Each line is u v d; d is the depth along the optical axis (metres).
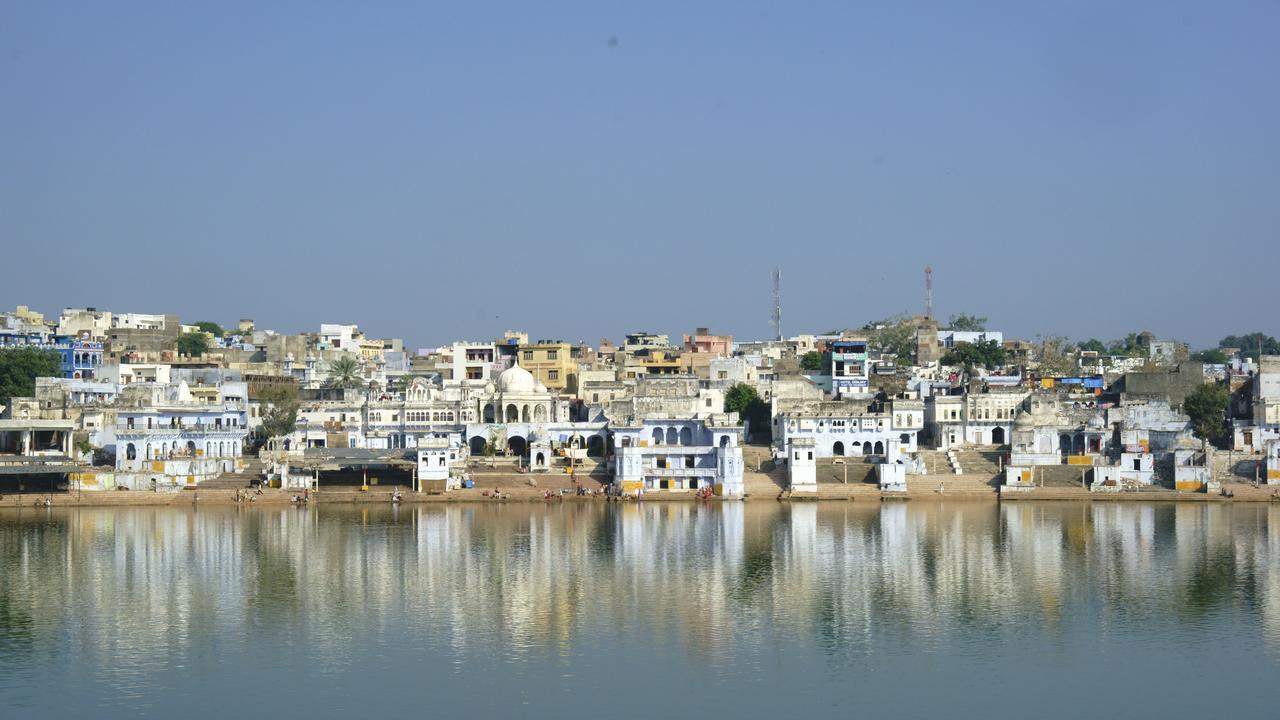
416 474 195.12
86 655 107.88
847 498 195.00
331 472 199.62
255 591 128.62
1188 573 136.88
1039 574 136.62
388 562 142.25
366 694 98.62
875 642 111.81
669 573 136.62
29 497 186.12
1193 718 94.50
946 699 98.00
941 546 152.25
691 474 197.00
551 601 124.88
